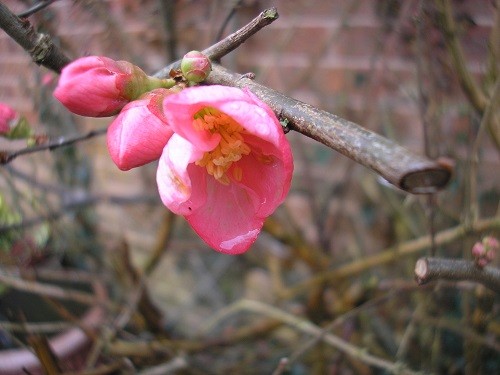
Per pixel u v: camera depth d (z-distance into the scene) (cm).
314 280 22
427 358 20
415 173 7
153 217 30
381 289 22
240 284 31
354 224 27
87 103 10
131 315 20
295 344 23
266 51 27
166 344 20
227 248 10
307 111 8
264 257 27
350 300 22
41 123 20
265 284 30
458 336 21
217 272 30
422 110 16
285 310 26
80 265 25
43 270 21
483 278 11
